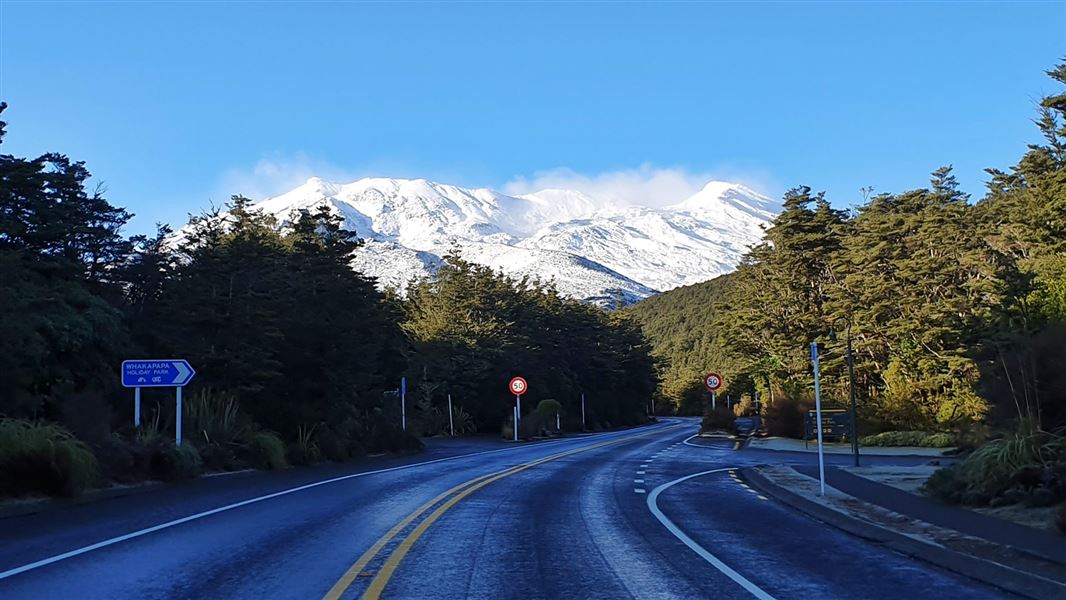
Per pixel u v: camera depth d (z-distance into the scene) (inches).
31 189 935.7
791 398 1699.1
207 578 326.3
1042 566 331.9
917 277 1627.7
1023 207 1588.3
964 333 1443.2
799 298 2014.0
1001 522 450.9
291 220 1608.0
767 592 310.7
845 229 2047.2
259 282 1085.1
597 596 303.1
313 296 1187.3
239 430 887.1
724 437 1755.7
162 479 690.8
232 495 620.7
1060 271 1149.1
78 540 407.2
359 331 1229.7
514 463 1034.1
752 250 2145.7
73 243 999.0
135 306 1083.9
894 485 674.2
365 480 773.9
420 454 1256.2
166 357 989.2
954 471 576.1
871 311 1667.1
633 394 3814.0
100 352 887.7
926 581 331.6
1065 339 714.8
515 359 2476.6
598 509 564.1
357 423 1213.7
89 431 641.6
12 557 362.3
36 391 774.5
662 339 5959.6
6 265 774.5
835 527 482.0
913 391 1514.5
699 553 393.7
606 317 3907.5
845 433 844.0
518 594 305.1
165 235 1175.0
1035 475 504.4
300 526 467.2
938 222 1699.1
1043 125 1820.9
